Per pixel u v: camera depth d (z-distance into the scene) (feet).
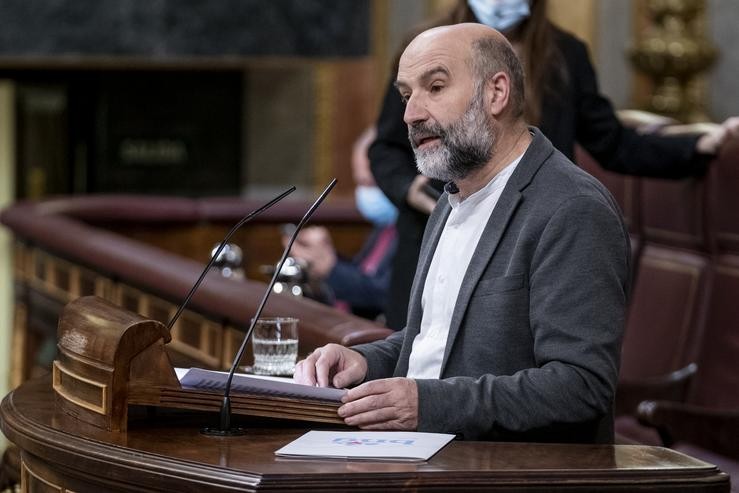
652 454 20.44
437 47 22.52
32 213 57.77
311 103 82.33
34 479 22.13
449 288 23.41
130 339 21.16
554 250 21.83
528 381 21.36
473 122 22.47
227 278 37.68
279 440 20.90
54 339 54.13
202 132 82.43
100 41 71.05
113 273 46.24
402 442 20.42
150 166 81.92
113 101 80.79
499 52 22.67
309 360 23.66
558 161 22.80
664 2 72.64
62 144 80.23
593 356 21.30
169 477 19.29
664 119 39.14
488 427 21.31
